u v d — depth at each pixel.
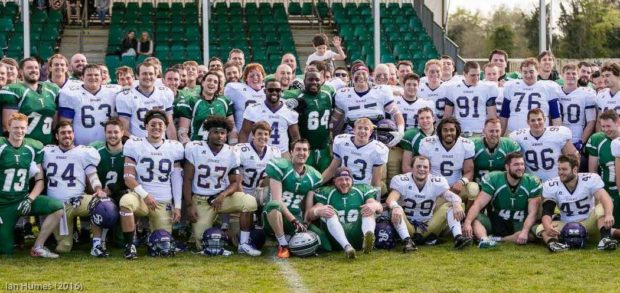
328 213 8.80
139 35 20.41
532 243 9.33
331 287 7.48
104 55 20.08
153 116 9.02
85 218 9.46
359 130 9.40
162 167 9.05
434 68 10.78
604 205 9.09
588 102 10.48
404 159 9.96
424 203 9.33
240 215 9.02
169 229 9.12
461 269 8.11
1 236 8.77
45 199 8.80
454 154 9.63
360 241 9.05
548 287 7.45
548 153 9.80
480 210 9.41
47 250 8.75
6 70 9.41
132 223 8.77
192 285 7.55
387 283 7.61
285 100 9.94
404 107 10.41
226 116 9.97
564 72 10.54
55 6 21.22
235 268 8.24
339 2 23.00
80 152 9.02
